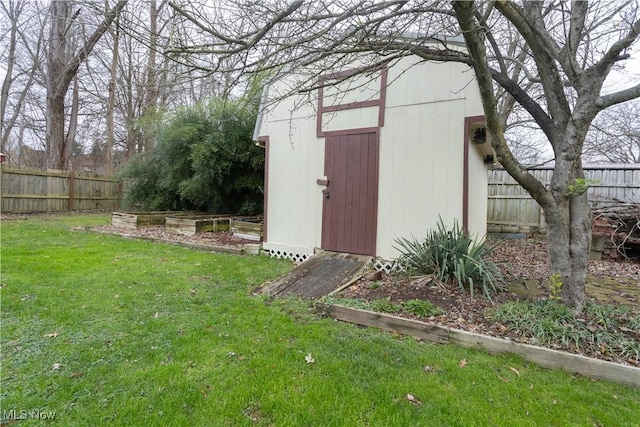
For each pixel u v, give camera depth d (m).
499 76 3.24
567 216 2.82
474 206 4.32
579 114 2.71
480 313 2.84
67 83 12.44
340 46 2.95
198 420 1.61
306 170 5.21
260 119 5.73
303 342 2.45
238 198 9.09
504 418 1.68
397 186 4.41
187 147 8.48
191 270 4.37
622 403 1.83
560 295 2.88
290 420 1.63
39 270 3.94
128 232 7.20
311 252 5.12
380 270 4.23
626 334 2.43
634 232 5.77
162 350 2.26
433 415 1.70
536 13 2.91
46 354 2.16
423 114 4.24
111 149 13.51
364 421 1.64
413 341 2.53
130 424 1.57
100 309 2.92
